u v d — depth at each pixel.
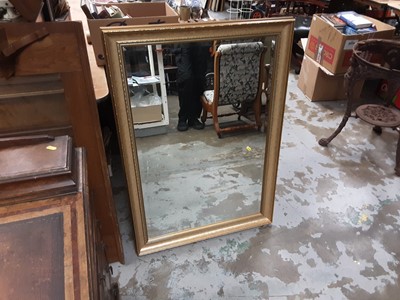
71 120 1.01
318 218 1.73
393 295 1.37
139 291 1.38
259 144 1.62
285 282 1.42
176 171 1.71
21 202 0.65
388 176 2.03
